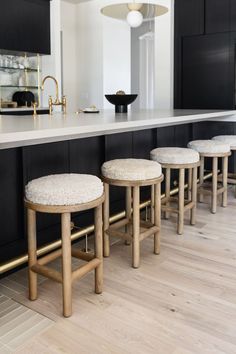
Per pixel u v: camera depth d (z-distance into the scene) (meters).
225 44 5.29
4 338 1.79
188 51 5.62
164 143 3.96
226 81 5.36
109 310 2.01
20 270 2.50
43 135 1.94
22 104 6.13
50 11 6.14
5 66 6.02
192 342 1.75
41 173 2.56
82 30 7.63
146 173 2.42
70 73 7.75
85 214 3.04
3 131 1.83
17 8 5.60
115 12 4.09
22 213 2.48
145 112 3.97
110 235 2.65
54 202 1.83
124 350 1.69
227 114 4.31
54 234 2.74
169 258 2.67
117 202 3.36
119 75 7.87
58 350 1.70
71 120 2.70
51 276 1.98
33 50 5.93
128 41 7.99
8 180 2.37
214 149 3.64
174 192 4.05
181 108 5.78
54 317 1.95
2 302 2.10
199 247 2.87
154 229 2.66
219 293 2.19
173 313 1.98
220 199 4.23
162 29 5.72
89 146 2.96
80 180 2.01
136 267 2.51
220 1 5.24
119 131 3.11
